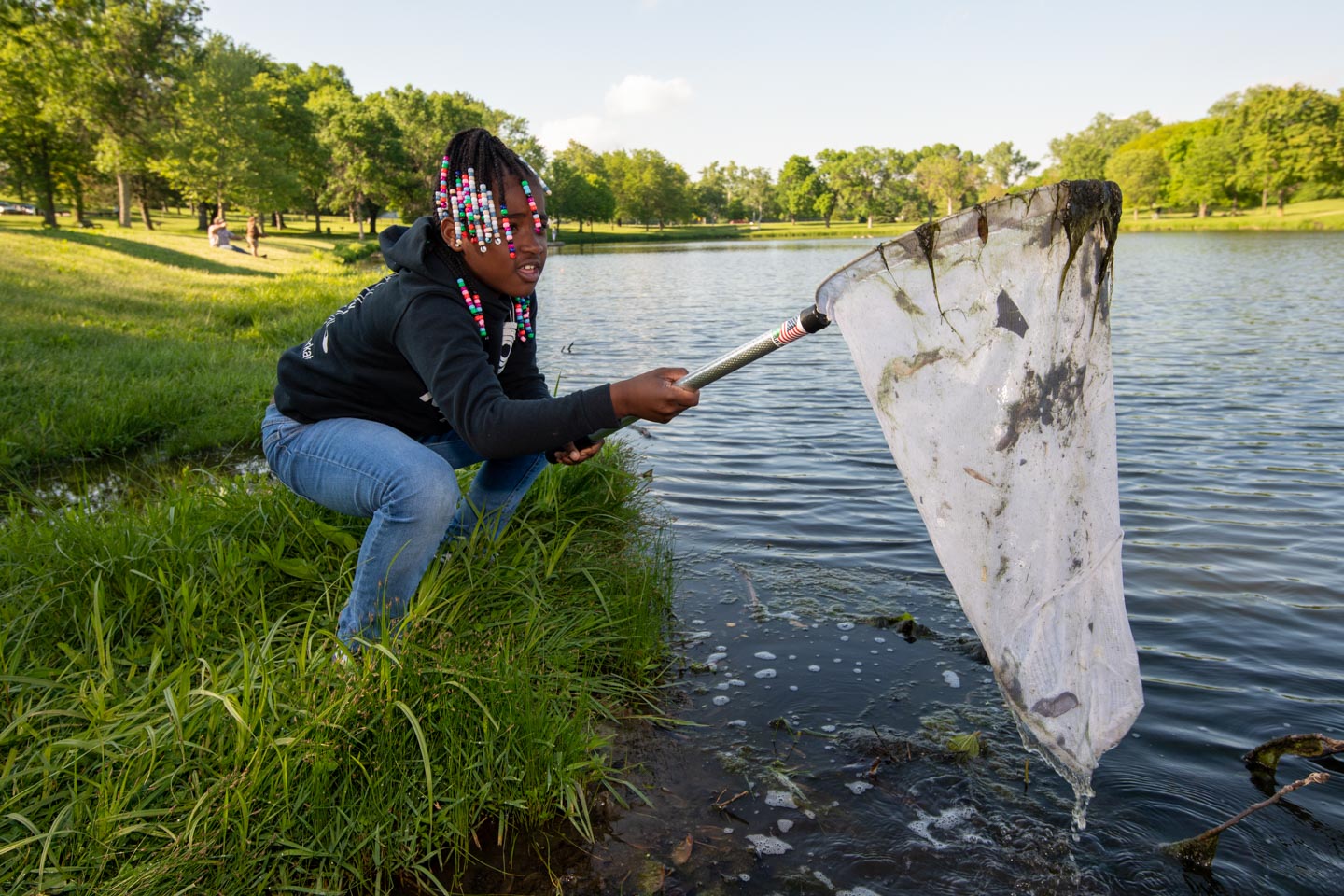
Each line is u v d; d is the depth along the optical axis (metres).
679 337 13.20
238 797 1.79
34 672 2.14
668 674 2.87
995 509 1.83
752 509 4.62
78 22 27.73
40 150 32.88
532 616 2.62
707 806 2.20
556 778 2.17
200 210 50.62
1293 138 75.75
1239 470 5.32
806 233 121.00
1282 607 3.38
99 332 8.72
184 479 3.71
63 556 2.73
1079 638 1.89
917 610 3.36
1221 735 2.51
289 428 2.42
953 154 154.88
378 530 2.25
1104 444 1.87
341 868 1.90
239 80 37.12
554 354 11.30
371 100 74.94
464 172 2.13
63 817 1.71
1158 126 139.62
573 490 4.09
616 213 121.31
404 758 2.08
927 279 1.79
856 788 2.27
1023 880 1.94
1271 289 18.34
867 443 6.17
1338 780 2.31
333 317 2.40
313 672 2.08
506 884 1.92
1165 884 1.92
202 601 2.55
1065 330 1.80
